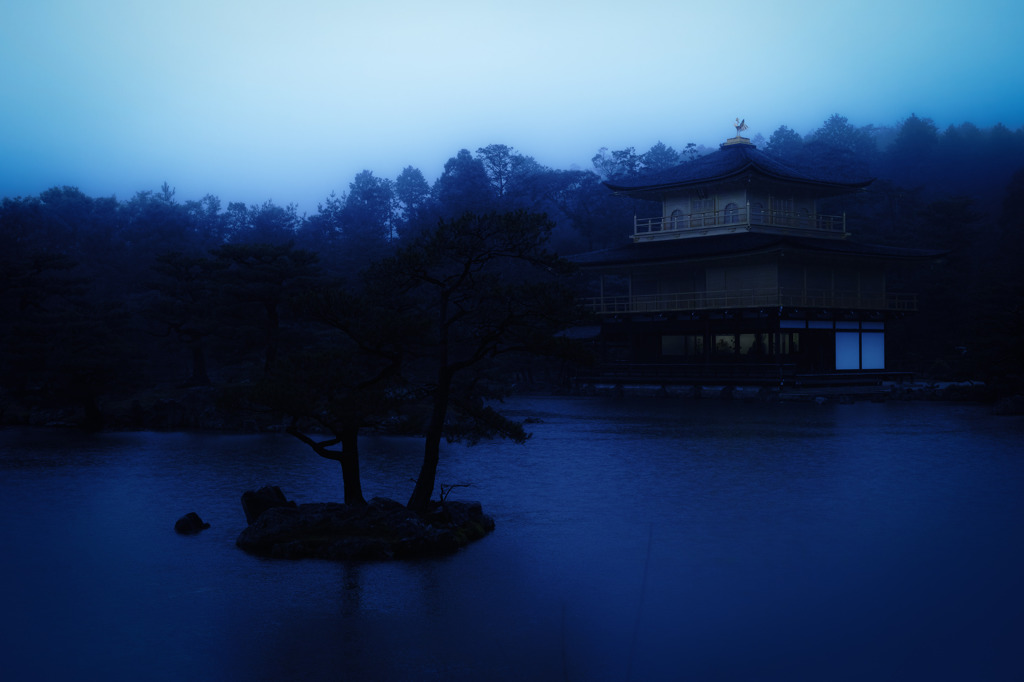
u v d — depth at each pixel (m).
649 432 53.62
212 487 37.22
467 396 29.55
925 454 43.00
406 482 37.44
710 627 19.36
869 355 86.38
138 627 19.73
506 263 112.00
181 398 64.31
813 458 42.19
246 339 65.06
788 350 80.25
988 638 18.64
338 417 26.69
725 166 86.56
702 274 85.38
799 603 20.84
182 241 134.12
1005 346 69.69
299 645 18.52
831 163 153.50
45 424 64.56
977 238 111.81
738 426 55.78
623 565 24.14
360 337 28.11
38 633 19.39
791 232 86.44
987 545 25.72
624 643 18.48
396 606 20.89
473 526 27.75
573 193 151.88
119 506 33.31
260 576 23.47
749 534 27.39
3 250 115.25
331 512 27.45
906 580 22.48
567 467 41.03
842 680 16.70
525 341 27.55
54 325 67.94
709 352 82.69
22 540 27.88
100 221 158.50
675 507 31.64
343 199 196.25
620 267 89.56
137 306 92.00
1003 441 47.34
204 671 17.23
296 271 63.66
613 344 95.44
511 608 20.69
